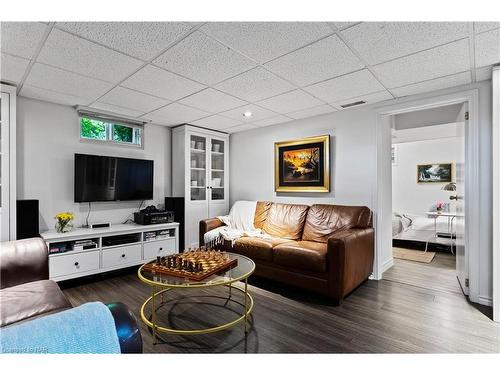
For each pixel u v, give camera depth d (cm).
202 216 428
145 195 383
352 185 326
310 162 360
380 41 176
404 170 633
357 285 266
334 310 228
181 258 216
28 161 290
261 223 378
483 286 238
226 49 186
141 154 393
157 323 205
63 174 315
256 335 188
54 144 309
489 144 237
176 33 167
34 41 174
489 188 236
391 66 212
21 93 274
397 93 273
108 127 362
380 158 310
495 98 209
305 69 218
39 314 139
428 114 392
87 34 167
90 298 253
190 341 181
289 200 390
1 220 246
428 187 602
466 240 252
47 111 303
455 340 181
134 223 370
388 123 345
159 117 368
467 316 216
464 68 215
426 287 280
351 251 249
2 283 177
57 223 299
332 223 314
